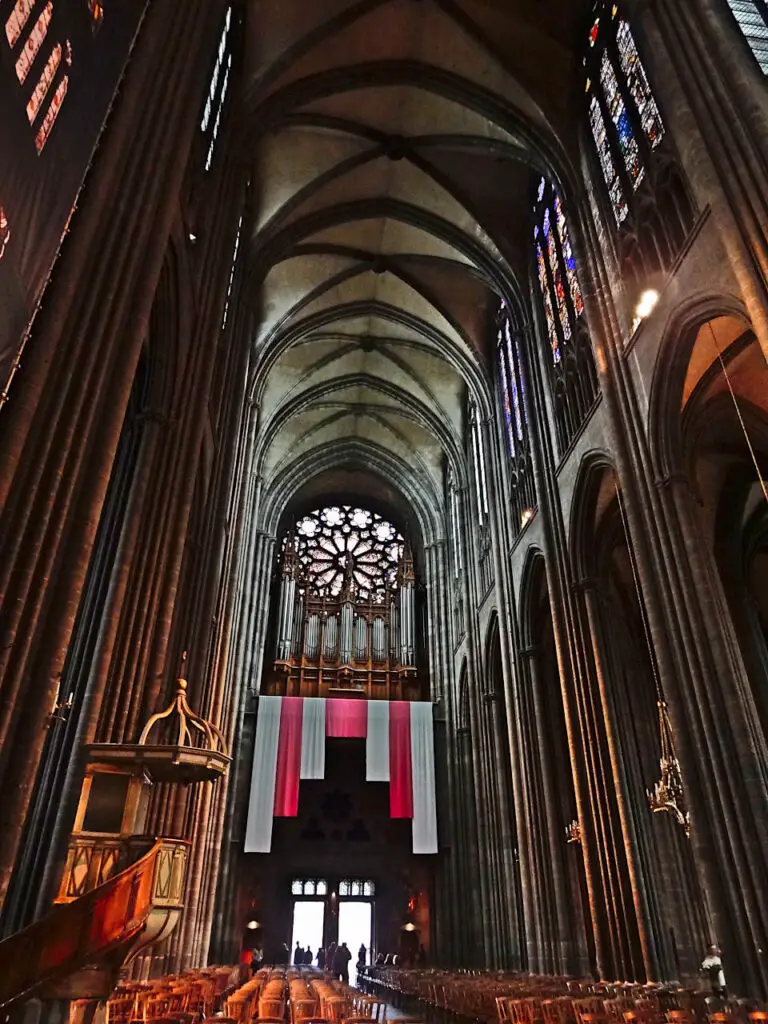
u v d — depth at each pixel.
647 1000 8.91
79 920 6.01
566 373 18.25
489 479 24.48
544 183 20.56
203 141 13.93
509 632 21.41
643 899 13.34
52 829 9.47
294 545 34.22
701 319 11.90
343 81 18.66
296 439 32.72
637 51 14.32
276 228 21.61
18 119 5.16
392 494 36.16
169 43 10.23
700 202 11.55
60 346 7.29
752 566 20.00
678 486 12.52
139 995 7.75
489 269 22.66
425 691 31.28
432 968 23.62
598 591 16.62
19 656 6.16
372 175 22.11
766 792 9.93
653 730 20.59
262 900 28.23
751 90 11.01
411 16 17.86
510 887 21.31
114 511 11.98
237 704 26.03
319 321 26.53
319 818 30.05
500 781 22.75
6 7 4.84
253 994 8.99
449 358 27.05
